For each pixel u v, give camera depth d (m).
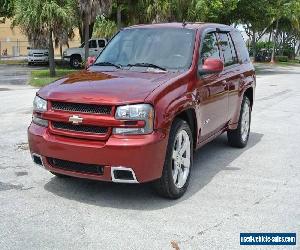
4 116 10.99
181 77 5.66
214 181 6.25
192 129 5.96
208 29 6.89
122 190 5.77
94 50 32.28
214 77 6.51
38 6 22.67
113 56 6.54
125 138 4.87
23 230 4.57
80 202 5.36
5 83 21.23
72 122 5.04
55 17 22.80
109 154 4.86
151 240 4.40
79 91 5.14
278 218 4.99
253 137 9.23
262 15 33.88
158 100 5.05
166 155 5.18
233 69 7.45
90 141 4.98
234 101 7.45
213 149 8.12
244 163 7.21
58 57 49.88
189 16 28.73
